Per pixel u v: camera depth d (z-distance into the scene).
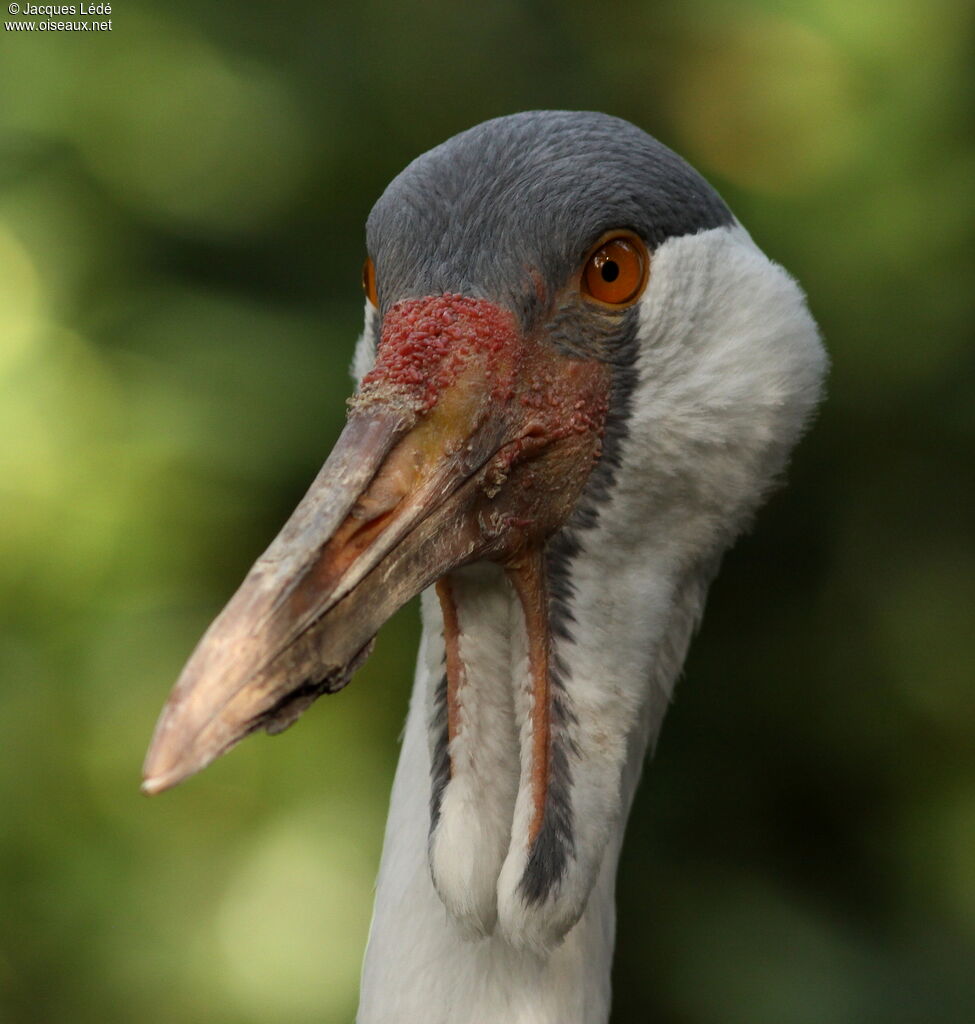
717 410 4.95
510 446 4.64
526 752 4.79
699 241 4.90
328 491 4.26
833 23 11.12
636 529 4.93
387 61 11.11
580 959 5.10
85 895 10.09
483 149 4.80
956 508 11.44
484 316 4.61
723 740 11.41
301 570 4.05
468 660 4.84
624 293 4.77
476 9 11.41
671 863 11.00
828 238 10.93
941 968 10.51
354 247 10.79
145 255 10.51
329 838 10.12
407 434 4.46
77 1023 10.09
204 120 10.55
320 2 11.12
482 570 4.84
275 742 10.38
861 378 10.94
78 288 10.14
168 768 3.74
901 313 10.91
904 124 11.13
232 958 9.94
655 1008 10.52
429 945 5.01
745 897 10.78
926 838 11.30
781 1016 10.11
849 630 11.51
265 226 10.69
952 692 11.45
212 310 10.31
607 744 4.84
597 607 4.86
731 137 11.31
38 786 10.11
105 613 10.12
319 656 4.04
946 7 11.17
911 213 10.92
